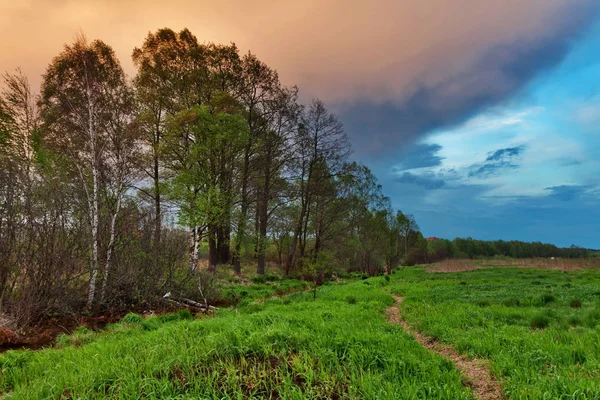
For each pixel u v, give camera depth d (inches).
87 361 224.5
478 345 268.7
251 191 1101.7
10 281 412.5
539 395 167.3
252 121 1082.1
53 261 429.7
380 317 411.5
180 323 338.3
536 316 345.4
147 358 214.4
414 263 3085.6
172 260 576.7
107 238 529.7
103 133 584.1
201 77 885.8
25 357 249.4
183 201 706.2
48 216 453.7
